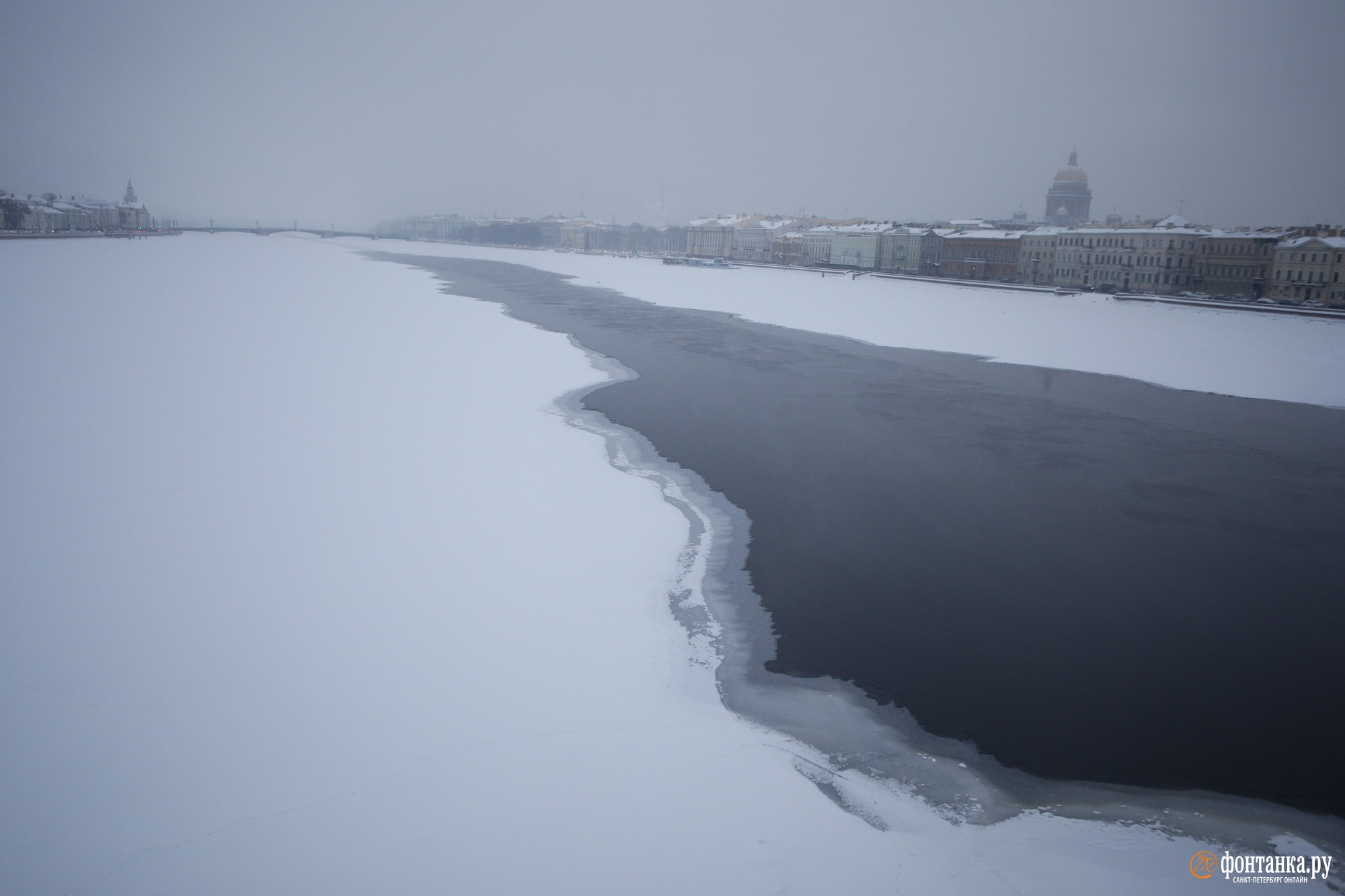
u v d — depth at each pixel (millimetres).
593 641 15602
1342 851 11664
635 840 10461
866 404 40719
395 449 27547
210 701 12945
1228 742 14250
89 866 9617
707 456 29812
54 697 12875
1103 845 11516
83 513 20609
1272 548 23219
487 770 11648
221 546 18859
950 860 10852
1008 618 18375
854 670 15820
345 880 9539
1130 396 45062
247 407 32406
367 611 16109
